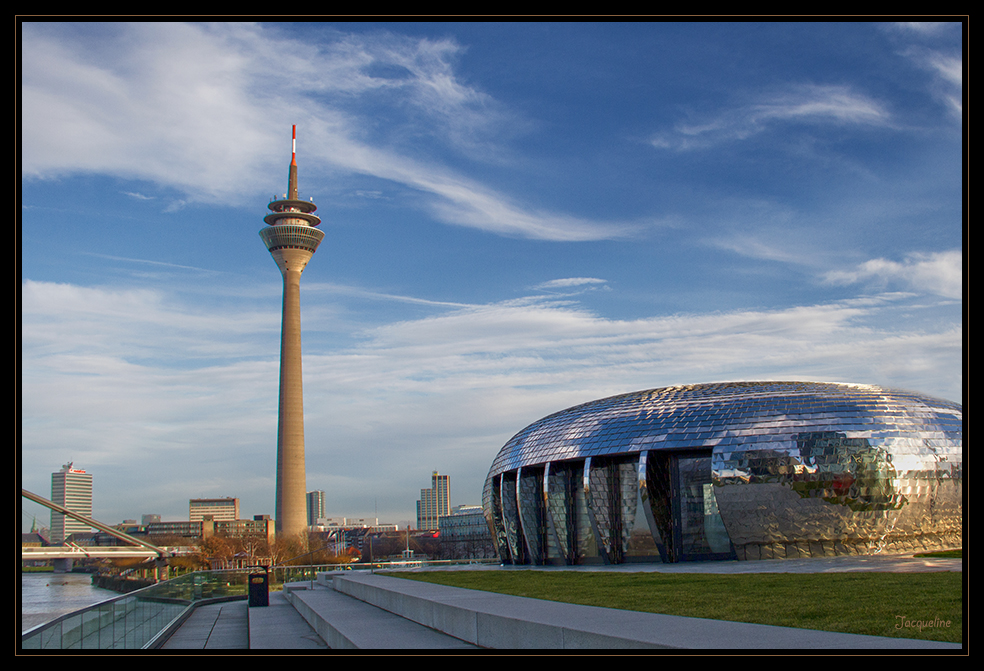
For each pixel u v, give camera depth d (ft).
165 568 488.02
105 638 66.23
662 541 194.49
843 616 51.65
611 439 206.49
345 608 96.58
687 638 39.68
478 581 111.96
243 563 593.01
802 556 182.19
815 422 186.80
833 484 180.34
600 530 205.16
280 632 95.35
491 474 257.14
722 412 197.77
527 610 57.00
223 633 105.60
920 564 114.21
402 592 83.20
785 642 38.06
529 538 229.25
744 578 94.43
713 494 192.85
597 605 63.77
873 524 179.73
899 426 184.96
